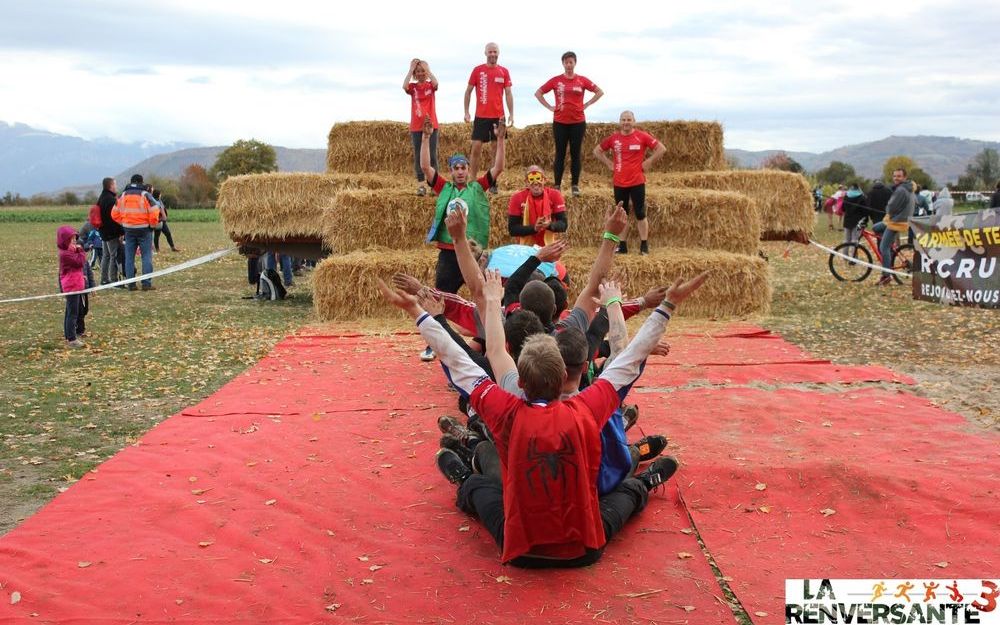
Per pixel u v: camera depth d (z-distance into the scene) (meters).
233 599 3.38
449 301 4.79
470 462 4.54
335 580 3.55
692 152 14.22
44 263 21.67
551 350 3.46
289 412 6.20
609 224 4.36
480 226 7.86
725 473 4.64
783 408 6.06
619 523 3.86
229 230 12.96
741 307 10.87
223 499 4.47
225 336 9.92
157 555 3.79
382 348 8.83
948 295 9.52
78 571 3.63
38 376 7.77
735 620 3.20
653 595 3.39
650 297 4.07
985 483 4.45
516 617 3.23
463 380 3.59
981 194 39.34
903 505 4.21
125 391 7.13
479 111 11.29
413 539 3.97
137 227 15.22
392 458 5.13
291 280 16.00
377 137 14.06
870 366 7.53
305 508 4.31
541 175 8.81
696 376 7.23
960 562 3.66
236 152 92.31
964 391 6.62
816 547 3.82
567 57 11.36
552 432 3.44
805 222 13.23
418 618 3.23
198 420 6.02
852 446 5.17
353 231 11.73
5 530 4.18
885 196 16.69
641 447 4.68
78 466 5.15
